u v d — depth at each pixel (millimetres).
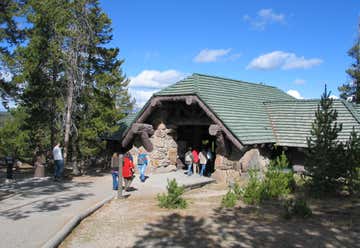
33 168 28375
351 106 20984
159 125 22000
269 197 14438
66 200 13914
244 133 19094
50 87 22891
